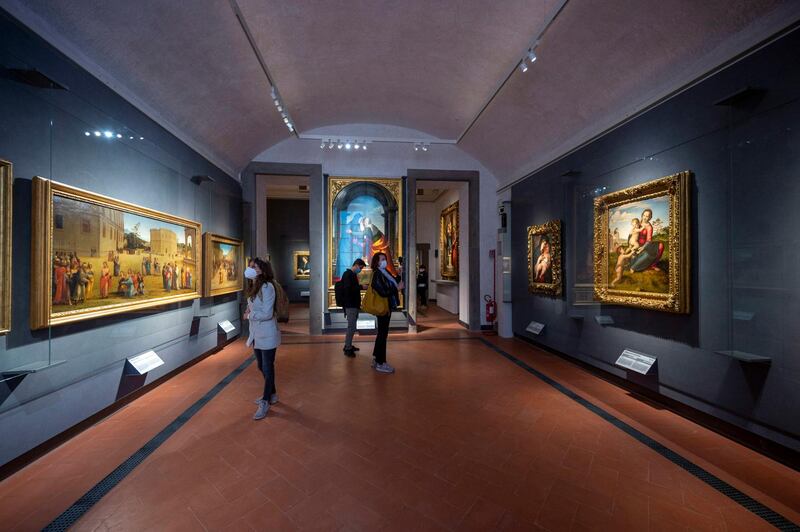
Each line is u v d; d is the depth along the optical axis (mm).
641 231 4043
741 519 2141
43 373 2850
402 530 2039
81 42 3260
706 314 3340
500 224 7992
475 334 8297
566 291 5664
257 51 4469
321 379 4879
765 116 2795
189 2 3678
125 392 3830
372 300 5230
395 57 5512
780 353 2719
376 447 3008
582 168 5234
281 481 2512
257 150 7742
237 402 4008
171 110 4809
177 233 4902
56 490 2385
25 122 2701
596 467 2717
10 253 2500
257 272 3777
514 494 2383
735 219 3043
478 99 6199
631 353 4262
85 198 3197
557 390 4453
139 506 2234
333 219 8430
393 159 8570
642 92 4090
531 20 4195
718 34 3146
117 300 3652
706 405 3363
